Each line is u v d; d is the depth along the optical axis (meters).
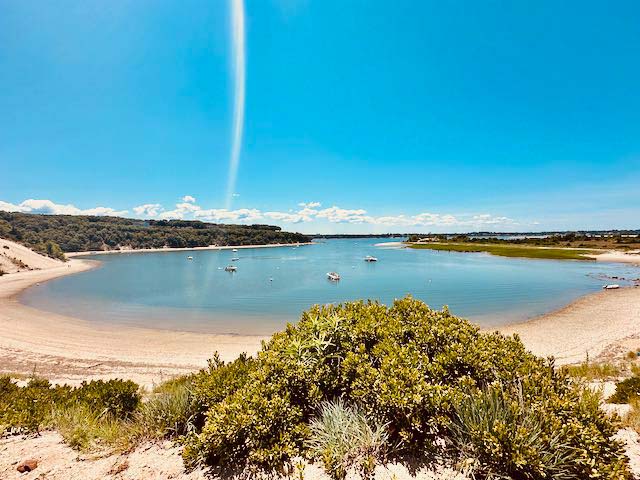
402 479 2.75
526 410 2.95
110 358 14.61
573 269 53.28
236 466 3.08
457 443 2.94
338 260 86.44
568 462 2.55
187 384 4.72
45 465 3.25
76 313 27.08
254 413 3.20
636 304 24.62
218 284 46.12
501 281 41.03
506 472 2.65
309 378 3.92
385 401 3.15
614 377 8.84
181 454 3.35
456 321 5.11
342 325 4.61
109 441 3.76
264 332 20.61
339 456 2.96
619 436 3.75
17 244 77.75
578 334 17.16
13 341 17.50
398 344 4.40
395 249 131.75
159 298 34.97
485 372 3.74
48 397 5.25
